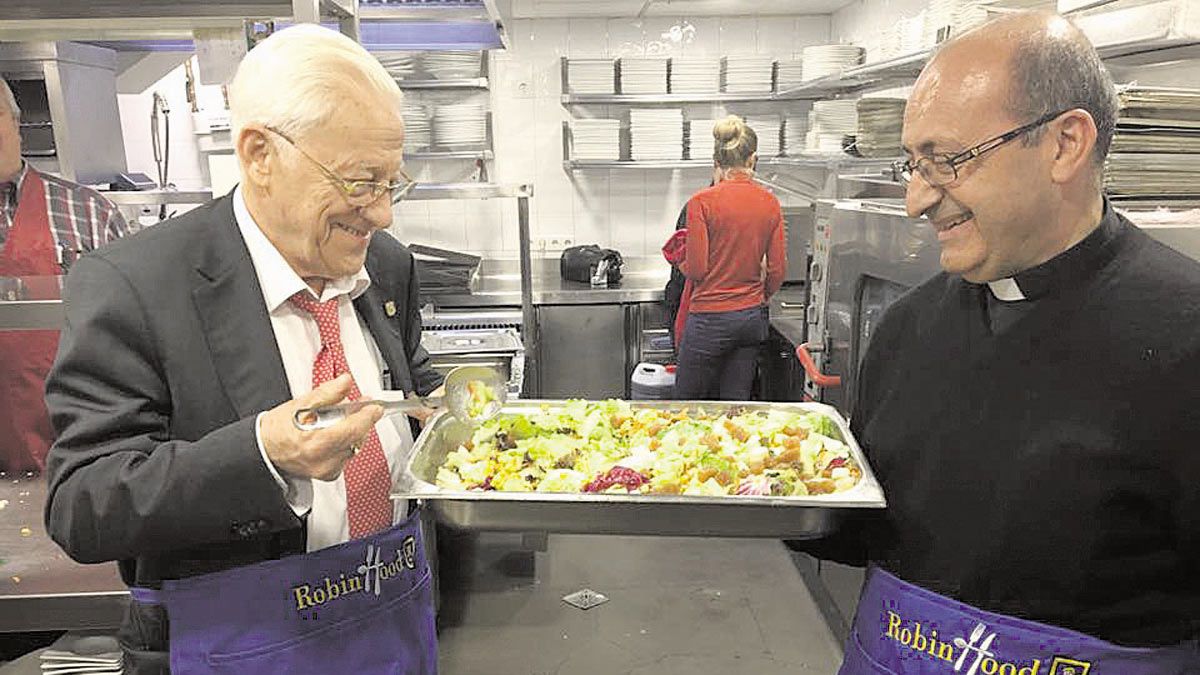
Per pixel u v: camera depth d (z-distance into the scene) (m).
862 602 1.18
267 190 1.00
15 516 1.61
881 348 1.25
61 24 1.54
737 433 1.51
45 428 1.85
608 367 4.52
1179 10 1.51
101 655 1.36
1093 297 0.96
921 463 1.13
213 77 1.71
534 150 4.82
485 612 2.33
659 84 4.48
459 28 3.15
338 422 0.92
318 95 0.94
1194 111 1.47
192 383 1.02
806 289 2.92
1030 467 0.99
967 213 0.95
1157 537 0.94
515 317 3.81
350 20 1.74
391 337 1.28
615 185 4.89
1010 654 0.97
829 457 1.34
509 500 1.21
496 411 1.36
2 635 1.73
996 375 1.04
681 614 2.34
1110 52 2.02
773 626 2.30
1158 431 0.91
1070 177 0.92
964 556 1.06
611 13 4.59
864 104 2.62
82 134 3.32
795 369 3.70
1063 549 0.97
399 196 1.22
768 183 4.61
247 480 0.90
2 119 2.17
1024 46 0.89
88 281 1.02
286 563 1.06
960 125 0.91
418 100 4.71
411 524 1.23
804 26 4.78
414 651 1.21
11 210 2.29
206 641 1.05
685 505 1.21
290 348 1.11
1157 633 0.95
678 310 3.98
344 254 1.05
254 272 1.08
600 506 1.23
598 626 2.27
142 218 4.05
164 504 0.90
